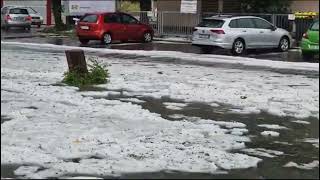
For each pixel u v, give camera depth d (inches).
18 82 516.1
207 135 314.5
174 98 440.1
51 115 361.7
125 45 1034.1
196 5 1186.0
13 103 403.5
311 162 266.5
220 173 246.8
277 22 1069.8
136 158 265.1
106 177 239.1
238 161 263.9
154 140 298.4
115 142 293.0
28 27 1536.7
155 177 239.9
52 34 1338.6
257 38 885.2
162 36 1225.4
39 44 1044.5
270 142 303.7
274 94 458.6
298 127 340.8
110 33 1059.3
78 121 344.5
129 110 381.7
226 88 490.0
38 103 406.0
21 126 326.6
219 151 279.7
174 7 1341.0
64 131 316.2
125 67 665.0
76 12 1556.3
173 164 256.8
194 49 948.6
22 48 960.9
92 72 518.3
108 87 496.1
